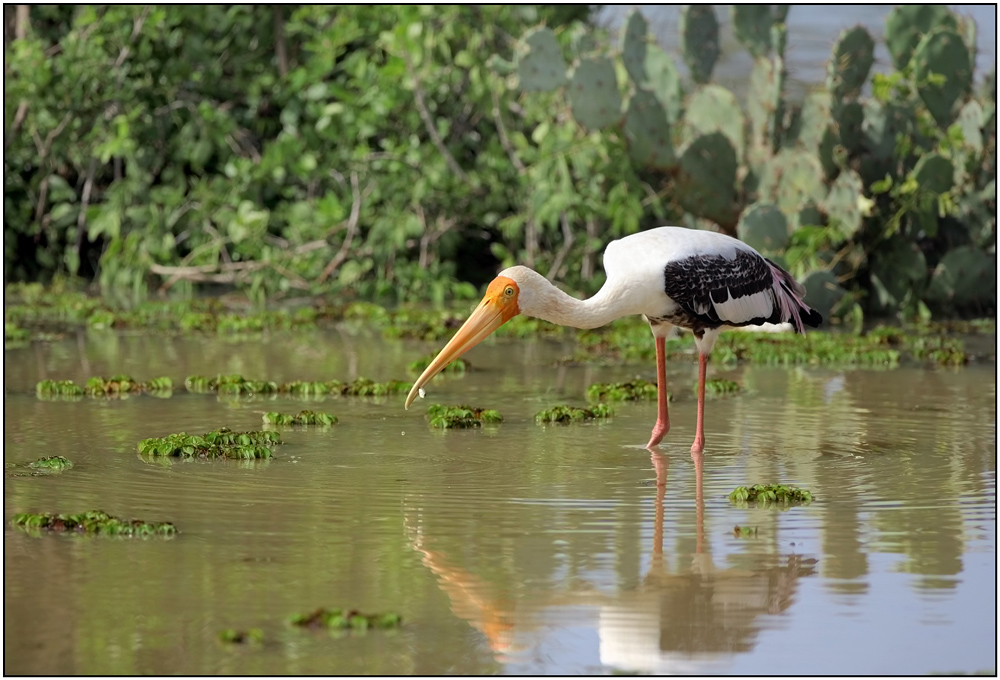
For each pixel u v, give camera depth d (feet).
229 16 74.13
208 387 42.04
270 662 18.78
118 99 72.49
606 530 25.45
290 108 73.00
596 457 32.01
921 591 22.13
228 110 77.20
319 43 70.59
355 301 69.46
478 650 19.43
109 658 18.83
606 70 60.95
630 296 31.94
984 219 63.98
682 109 64.64
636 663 19.12
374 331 58.34
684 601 21.53
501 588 22.03
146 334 56.34
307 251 70.33
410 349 52.26
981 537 25.13
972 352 52.54
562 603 21.35
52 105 72.13
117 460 31.09
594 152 64.34
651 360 50.16
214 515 26.22
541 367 47.91
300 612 20.71
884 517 26.55
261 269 70.33
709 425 36.40
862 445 33.73
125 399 39.86
